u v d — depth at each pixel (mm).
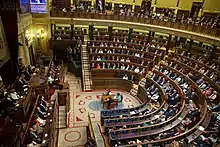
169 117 13680
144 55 22016
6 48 12344
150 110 15266
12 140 8305
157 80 18516
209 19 21797
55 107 12539
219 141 10883
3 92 10977
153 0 27203
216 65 18203
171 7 27062
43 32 22219
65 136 13250
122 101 18250
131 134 11680
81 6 24203
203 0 23625
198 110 13398
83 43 23234
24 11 17984
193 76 17391
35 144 9180
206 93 15180
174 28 21484
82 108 16516
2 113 10234
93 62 20953
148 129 12039
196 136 11125
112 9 26609
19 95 11734
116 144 10836
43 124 10742
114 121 12969
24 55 17594
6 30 12016
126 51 22422
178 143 10180
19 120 10320
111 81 20031
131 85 19859
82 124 14586
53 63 19562
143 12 24203
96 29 27172
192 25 19953
